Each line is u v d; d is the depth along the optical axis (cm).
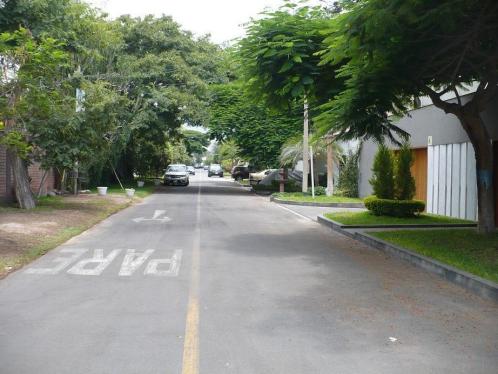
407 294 774
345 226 1486
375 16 867
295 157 3012
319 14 1287
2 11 1719
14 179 1855
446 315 668
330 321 634
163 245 1192
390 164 1794
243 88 1349
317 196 2802
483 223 1280
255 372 477
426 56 1099
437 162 1930
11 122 1569
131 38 3334
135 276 868
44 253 1072
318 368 488
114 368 482
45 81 1528
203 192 3447
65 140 1850
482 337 583
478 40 1115
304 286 817
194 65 3447
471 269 858
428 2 883
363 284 835
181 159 7406
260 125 3253
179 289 784
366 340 567
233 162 9781
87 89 1973
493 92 1195
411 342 563
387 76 1134
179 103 3194
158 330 591
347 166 2897
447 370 488
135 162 4553
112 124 1988
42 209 1848
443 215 1869
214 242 1256
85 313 655
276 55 1187
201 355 516
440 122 1897
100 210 1931
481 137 1262
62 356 510
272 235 1405
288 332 590
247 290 784
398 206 1702
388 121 1319
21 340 555
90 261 994
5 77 1305
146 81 3194
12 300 714
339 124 1274
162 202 2528
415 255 1002
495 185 1561
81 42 2192
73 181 2705
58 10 1870
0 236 1198
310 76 1223
